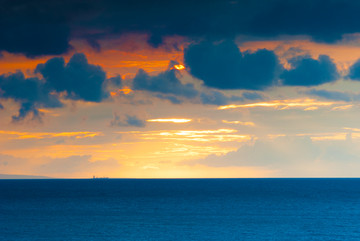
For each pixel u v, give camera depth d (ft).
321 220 352.28
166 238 269.23
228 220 350.02
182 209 439.63
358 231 297.74
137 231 293.64
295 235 281.54
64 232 289.74
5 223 331.77
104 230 297.94
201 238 270.46
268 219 358.02
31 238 268.21
